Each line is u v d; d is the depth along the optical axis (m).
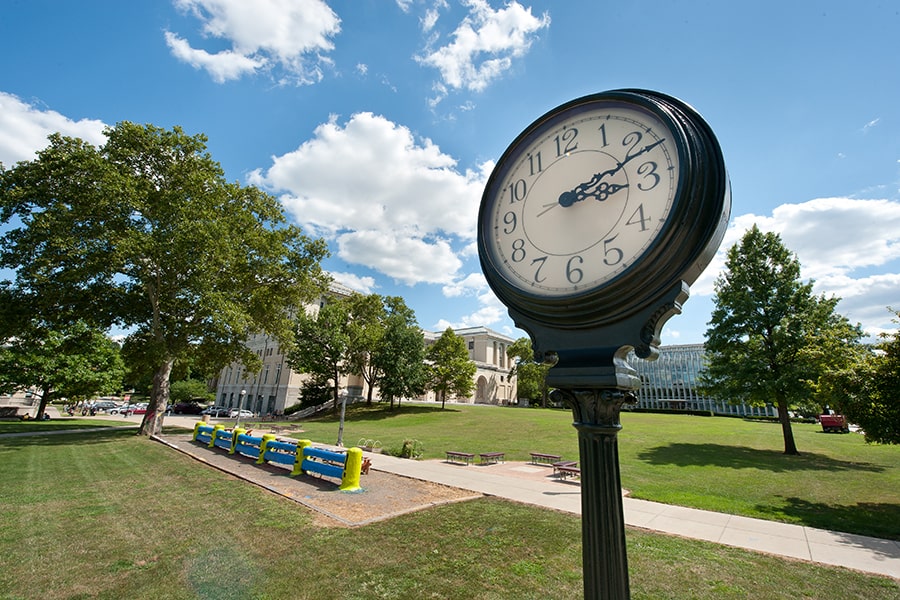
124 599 4.39
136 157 20.11
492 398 75.81
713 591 4.92
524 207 2.82
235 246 21.20
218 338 22.64
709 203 2.16
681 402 71.12
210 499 8.45
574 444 21.02
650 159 2.33
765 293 19.66
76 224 17.42
